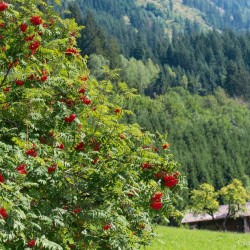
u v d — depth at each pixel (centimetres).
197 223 6881
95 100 849
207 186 6650
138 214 819
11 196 616
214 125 13262
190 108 15450
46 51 855
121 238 783
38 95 773
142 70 17362
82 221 795
